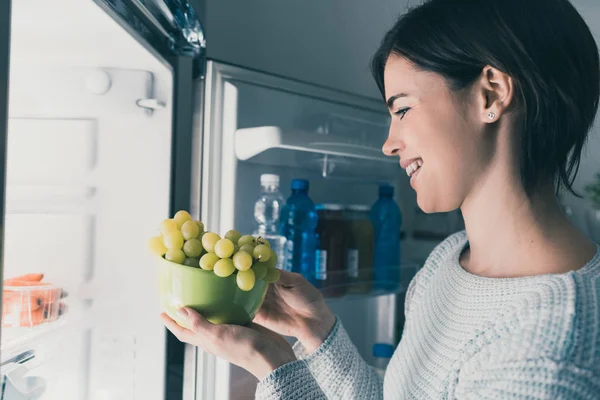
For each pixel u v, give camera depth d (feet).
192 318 2.70
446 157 2.60
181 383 3.98
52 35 3.14
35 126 3.92
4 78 1.83
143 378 3.99
